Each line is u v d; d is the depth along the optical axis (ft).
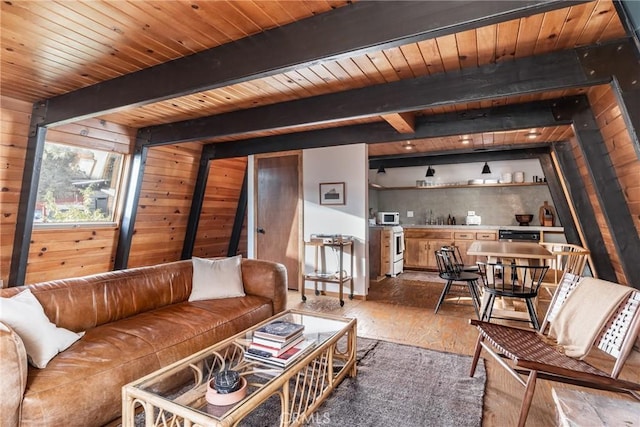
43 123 10.20
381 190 25.27
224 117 11.78
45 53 7.31
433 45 6.98
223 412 4.71
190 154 16.08
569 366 5.77
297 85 9.23
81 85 9.05
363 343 9.64
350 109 9.55
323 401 6.50
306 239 15.85
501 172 21.85
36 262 12.10
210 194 17.80
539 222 21.04
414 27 5.17
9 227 10.99
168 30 6.40
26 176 10.65
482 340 7.59
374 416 6.19
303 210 15.94
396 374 7.76
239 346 6.50
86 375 5.42
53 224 12.23
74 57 7.49
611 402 5.20
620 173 9.13
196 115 12.02
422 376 7.67
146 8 5.71
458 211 23.22
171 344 6.79
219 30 6.42
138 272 8.73
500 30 6.38
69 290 7.20
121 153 13.60
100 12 5.82
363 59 7.63
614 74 6.78
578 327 6.59
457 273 12.55
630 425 4.63
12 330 4.94
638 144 6.56
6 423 4.59
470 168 22.70
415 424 5.97
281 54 6.29
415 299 14.66
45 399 4.87
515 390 7.11
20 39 6.72
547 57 7.38
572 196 13.75
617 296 6.14
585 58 7.04
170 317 7.93
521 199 21.62
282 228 16.51
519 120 10.69
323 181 15.43
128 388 4.75
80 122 11.79
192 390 5.46
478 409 6.40
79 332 7.02
